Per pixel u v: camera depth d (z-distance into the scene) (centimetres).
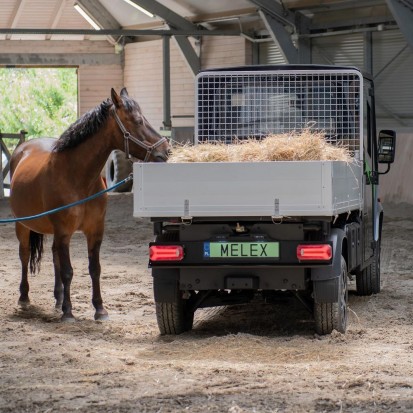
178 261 938
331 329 955
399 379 755
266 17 2552
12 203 1156
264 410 664
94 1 3155
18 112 5256
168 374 782
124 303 1202
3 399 705
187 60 2977
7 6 3097
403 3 2164
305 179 886
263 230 935
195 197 902
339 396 698
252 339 930
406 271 1467
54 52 3328
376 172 1217
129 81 3353
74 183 1054
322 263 914
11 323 1037
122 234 2011
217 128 1135
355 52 2531
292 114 1119
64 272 1063
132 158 1107
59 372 795
